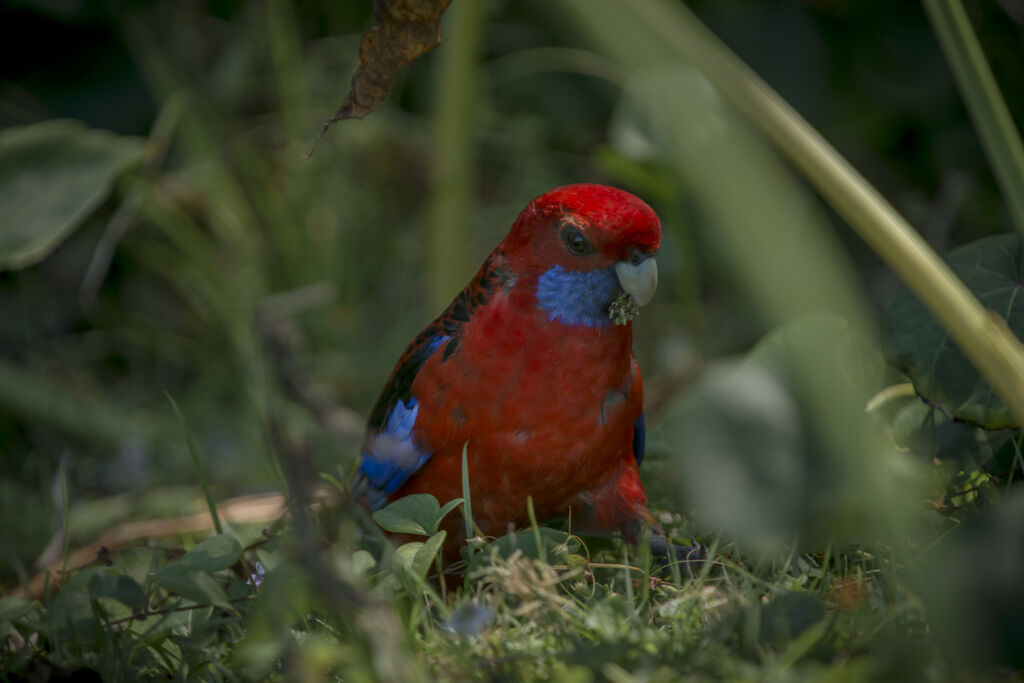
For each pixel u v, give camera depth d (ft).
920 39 29.07
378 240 33.35
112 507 25.09
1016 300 15.94
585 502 17.25
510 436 16.35
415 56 13.56
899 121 29.48
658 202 30.66
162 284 34.19
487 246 32.60
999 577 9.34
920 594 11.89
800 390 5.66
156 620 15.05
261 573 15.49
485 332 16.40
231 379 30.27
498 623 13.34
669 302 31.96
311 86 33.22
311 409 15.94
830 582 13.88
